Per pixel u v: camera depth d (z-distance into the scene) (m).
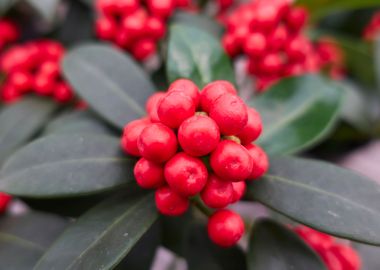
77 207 0.16
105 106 0.16
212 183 0.12
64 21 0.23
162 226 0.17
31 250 0.16
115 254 0.12
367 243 0.12
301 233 0.16
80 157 0.13
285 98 0.17
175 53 0.16
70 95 0.20
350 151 0.26
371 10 0.27
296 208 0.13
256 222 0.15
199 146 0.11
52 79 0.19
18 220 0.17
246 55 0.19
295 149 0.15
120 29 0.19
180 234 0.17
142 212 0.13
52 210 0.16
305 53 0.19
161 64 0.19
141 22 0.18
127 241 0.12
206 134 0.11
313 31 0.25
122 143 0.13
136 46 0.19
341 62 0.27
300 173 0.14
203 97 0.12
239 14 0.19
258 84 0.20
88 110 0.18
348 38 0.27
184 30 0.16
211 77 0.15
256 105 0.17
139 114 0.16
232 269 0.16
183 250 0.17
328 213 0.13
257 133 0.13
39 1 0.19
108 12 0.18
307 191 0.13
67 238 0.13
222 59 0.16
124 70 0.17
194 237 0.17
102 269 0.12
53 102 0.20
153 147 0.11
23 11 0.23
